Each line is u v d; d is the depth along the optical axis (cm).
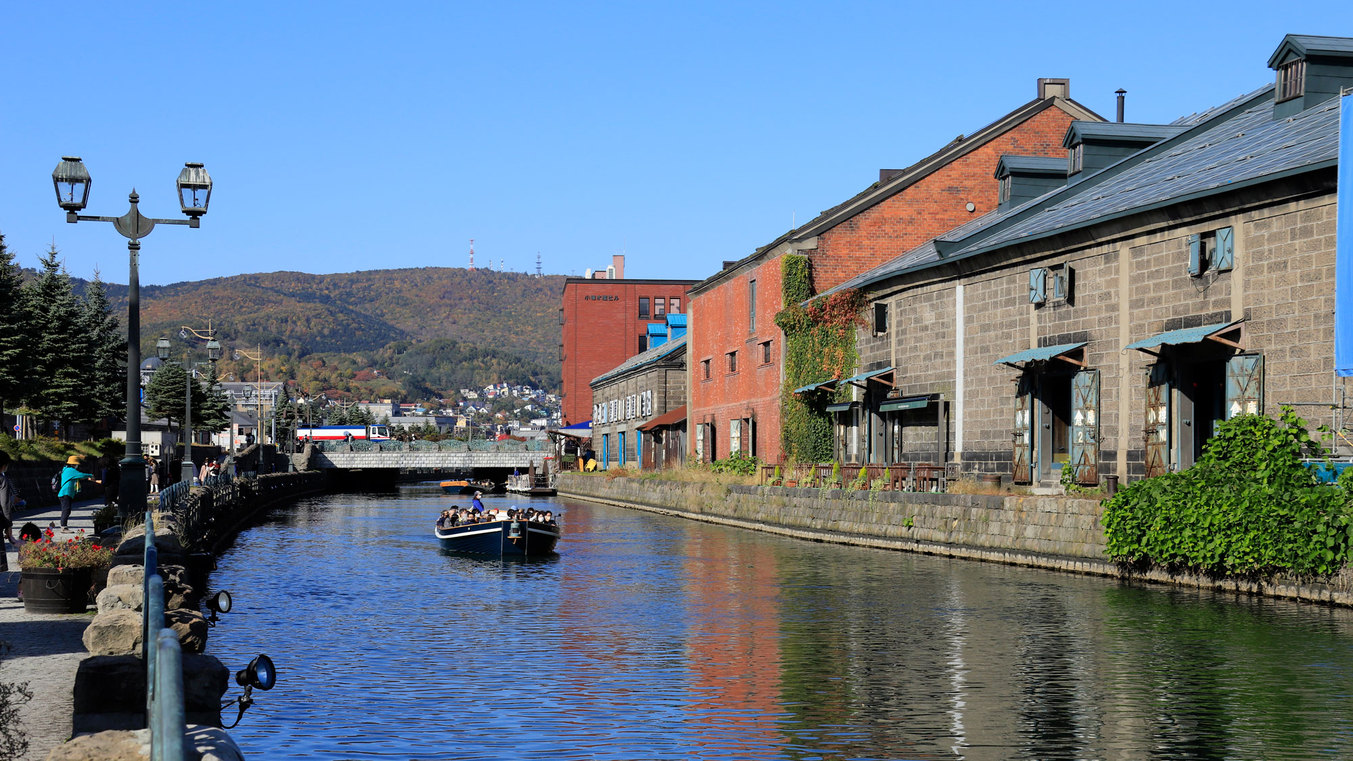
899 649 1686
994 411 3378
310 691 1412
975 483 3198
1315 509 1983
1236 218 2494
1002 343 3334
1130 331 2808
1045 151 5012
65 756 615
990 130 4966
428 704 1341
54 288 7088
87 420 7206
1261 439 2252
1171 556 2258
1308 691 1360
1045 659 1584
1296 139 2611
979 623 1903
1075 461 2977
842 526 3638
